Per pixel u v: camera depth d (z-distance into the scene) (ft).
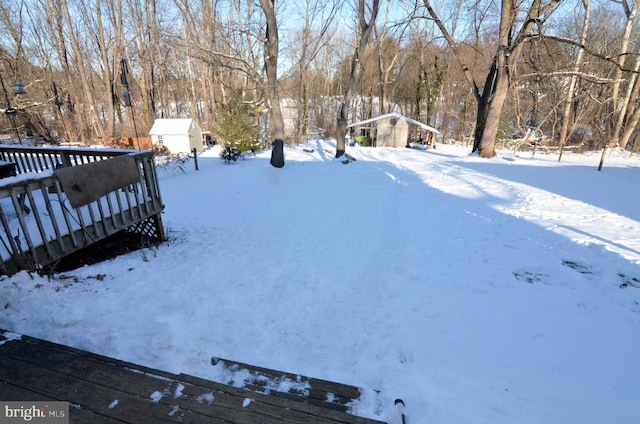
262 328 9.40
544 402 6.50
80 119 75.61
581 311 9.80
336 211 22.80
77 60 69.92
